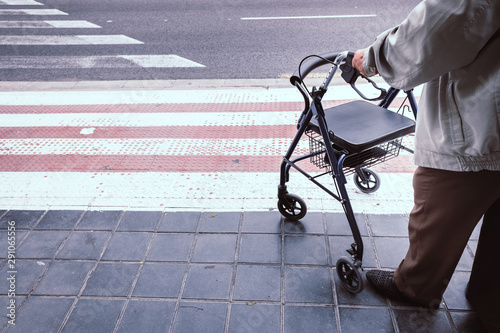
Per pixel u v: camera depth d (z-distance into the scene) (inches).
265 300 101.6
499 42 64.2
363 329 94.1
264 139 171.9
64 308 101.3
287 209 126.2
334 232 121.0
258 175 148.5
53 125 189.2
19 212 133.4
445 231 81.8
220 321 96.8
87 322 97.9
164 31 298.4
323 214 127.9
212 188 142.3
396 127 98.7
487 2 61.0
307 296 102.2
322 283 105.6
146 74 235.9
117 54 263.4
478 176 73.9
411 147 160.4
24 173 154.6
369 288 103.9
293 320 96.5
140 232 123.9
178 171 152.9
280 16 315.6
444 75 71.5
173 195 139.3
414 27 67.2
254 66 238.5
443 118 72.6
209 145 169.2
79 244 120.2
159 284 106.9
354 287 101.2
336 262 109.1
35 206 136.0
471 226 80.4
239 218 127.6
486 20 62.0
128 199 138.2
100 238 122.2
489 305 89.5
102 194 141.2
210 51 261.0
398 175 145.6
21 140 177.5
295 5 339.3
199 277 108.4
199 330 94.9
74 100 211.5
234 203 134.3
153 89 219.5
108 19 330.3
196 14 331.6
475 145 69.8
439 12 63.7
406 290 95.7
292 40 269.4
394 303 99.8
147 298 103.3
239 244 118.2
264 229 123.0
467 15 62.2
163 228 125.0
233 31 291.4
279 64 239.1
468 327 94.0
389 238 118.6
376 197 134.4
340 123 102.6
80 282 108.2
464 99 68.9
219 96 209.8
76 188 144.8
